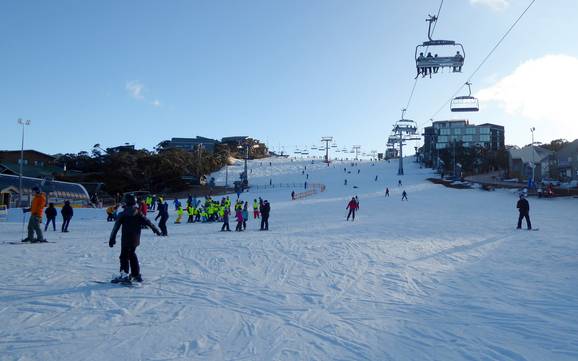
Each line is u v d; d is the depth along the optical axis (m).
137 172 88.00
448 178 78.06
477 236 17.33
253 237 17.59
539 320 6.08
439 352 4.86
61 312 6.21
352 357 4.69
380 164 124.88
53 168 95.19
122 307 6.53
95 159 103.19
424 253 12.70
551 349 4.95
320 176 98.12
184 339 5.16
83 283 8.16
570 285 8.35
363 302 7.08
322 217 30.27
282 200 54.88
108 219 29.77
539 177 73.00
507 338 5.33
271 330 5.58
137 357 4.57
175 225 26.41
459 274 9.53
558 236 16.92
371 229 20.97
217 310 6.48
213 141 162.00
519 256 12.10
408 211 35.28
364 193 61.34
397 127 70.94
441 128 136.75
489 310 6.61
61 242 15.40
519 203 20.12
